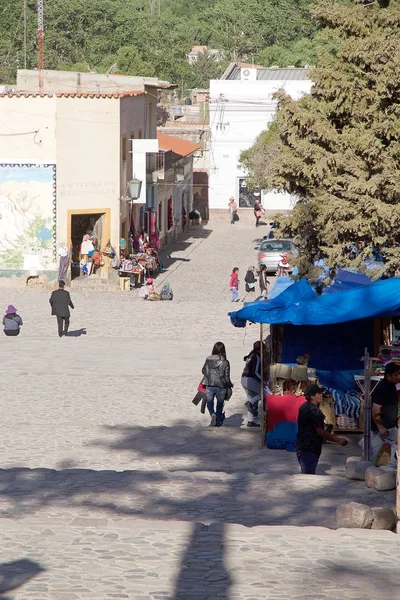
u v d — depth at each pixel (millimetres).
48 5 141750
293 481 19250
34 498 17391
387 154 27734
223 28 174375
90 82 78125
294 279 30281
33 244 61469
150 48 148375
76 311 53344
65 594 10047
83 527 13469
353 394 27078
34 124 60688
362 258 28688
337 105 29109
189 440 26297
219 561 11578
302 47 148625
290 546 12438
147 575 10922
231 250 83312
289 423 25156
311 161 29109
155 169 77750
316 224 28922
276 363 28047
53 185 61062
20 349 42156
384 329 27469
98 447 25125
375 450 20438
